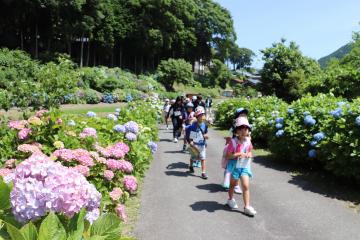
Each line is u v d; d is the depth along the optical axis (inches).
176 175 393.7
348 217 271.4
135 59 3336.6
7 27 2367.1
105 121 372.5
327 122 369.4
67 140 257.4
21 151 217.8
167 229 245.9
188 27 3811.5
